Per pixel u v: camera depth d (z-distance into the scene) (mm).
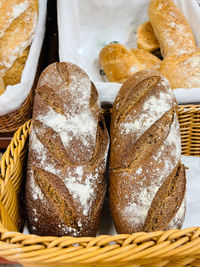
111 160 514
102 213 540
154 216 472
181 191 488
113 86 625
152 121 501
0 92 655
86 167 487
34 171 494
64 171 481
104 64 771
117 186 491
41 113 515
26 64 678
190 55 712
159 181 479
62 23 773
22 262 406
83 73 551
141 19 894
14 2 675
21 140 528
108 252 382
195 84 679
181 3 821
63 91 514
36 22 727
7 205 469
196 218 547
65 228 469
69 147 490
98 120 534
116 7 863
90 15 870
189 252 388
